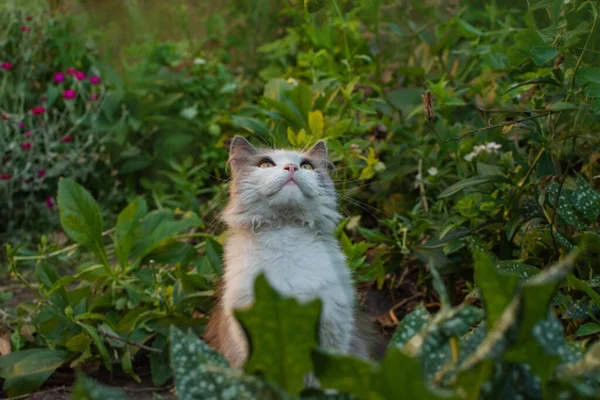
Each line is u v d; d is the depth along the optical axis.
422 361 1.55
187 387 1.59
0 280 4.87
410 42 5.42
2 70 5.79
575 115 3.34
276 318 1.40
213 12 8.10
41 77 6.39
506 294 1.48
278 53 6.39
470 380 1.47
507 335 1.50
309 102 4.43
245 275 3.01
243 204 3.25
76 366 3.54
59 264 5.09
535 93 3.96
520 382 1.54
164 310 3.68
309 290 2.95
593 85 2.93
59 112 6.11
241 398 1.55
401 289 4.30
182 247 4.15
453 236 3.51
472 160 4.05
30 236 5.35
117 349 3.67
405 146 4.48
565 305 3.01
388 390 1.34
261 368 1.47
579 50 3.40
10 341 3.63
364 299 4.20
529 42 3.17
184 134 6.12
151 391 3.44
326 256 3.12
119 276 3.94
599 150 3.54
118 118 6.17
